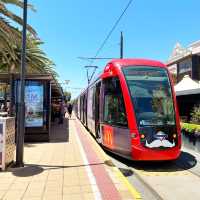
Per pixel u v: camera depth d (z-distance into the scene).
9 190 7.45
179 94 20.30
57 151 13.27
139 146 10.91
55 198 6.89
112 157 13.05
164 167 11.39
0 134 9.33
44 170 9.50
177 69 30.22
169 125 11.18
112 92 12.52
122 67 12.04
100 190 7.50
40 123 16.44
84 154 12.52
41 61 25.11
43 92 16.42
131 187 7.98
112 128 12.38
